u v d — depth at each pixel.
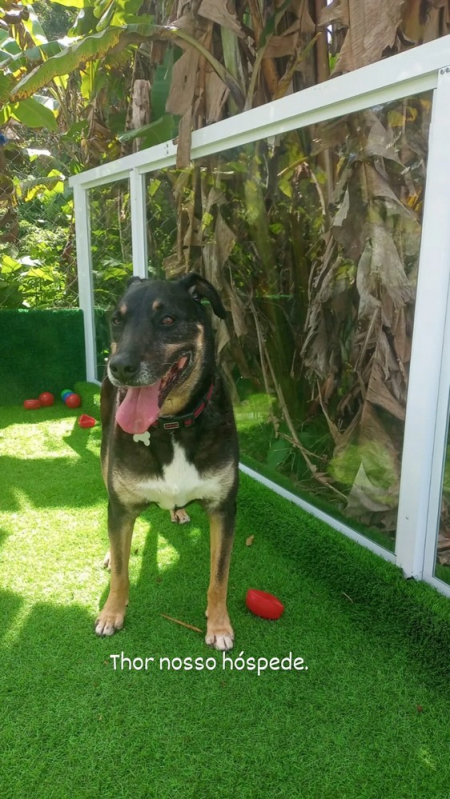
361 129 2.57
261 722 1.91
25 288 6.60
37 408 5.55
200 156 3.66
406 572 2.51
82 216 5.65
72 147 6.77
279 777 1.71
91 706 1.95
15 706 1.94
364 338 2.84
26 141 7.46
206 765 1.74
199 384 2.20
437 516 2.38
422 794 1.66
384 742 1.84
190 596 2.60
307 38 3.32
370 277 2.70
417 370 2.33
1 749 1.77
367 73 2.32
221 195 3.65
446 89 2.03
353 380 2.97
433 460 2.35
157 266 4.59
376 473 2.77
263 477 3.71
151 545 3.04
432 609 2.23
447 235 2.13
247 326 3.73
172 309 2.18
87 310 5.84
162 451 2.20
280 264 3.39
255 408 3.80
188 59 3.54
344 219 2.76
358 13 2.64
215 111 3.72
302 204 3.15
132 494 2.27
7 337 5.53
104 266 5.46
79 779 1.68
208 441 2.24
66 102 6.41
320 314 3.12
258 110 3.00
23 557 2.85
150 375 2.06
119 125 5.65
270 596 2.47
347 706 1.99
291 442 3.50
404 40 2.80
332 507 3.16
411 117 2.33
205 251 3.90
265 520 3.17
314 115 2.71
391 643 2.30
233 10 3.49
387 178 2.51
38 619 2.39
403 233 2.47
